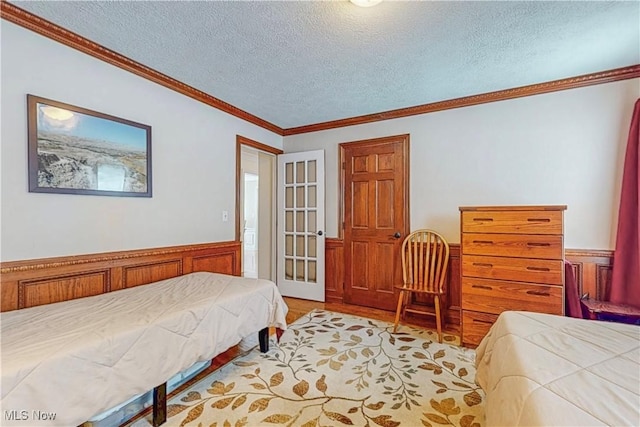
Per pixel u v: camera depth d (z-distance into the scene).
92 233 2.08
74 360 1.18
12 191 1.71
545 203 2.71
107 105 2.16
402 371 2.06
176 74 2.48
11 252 1.71
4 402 1.00
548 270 2.19
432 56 2.18
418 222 3.28
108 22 1.78
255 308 2.13
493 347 1.40
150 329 1.46
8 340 1.24
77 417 1.17
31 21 1.74
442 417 1.59
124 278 2.24
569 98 2.62
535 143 2.75
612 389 0.83
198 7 1.64
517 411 0.82
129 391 1.35
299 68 2.37
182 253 2.67
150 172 2.45
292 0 1.59
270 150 3.95
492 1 1.59
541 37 1.94
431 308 3.04
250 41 1.99
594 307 2.27
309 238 3.99
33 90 1.79
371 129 3.55
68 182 1.94
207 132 3.00
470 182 3.03
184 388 1.86
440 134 3.17
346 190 3.72
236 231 3.36
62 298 1.90
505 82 2.64
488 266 2.38
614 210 2.47
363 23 1.79
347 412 1.63
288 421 1.56
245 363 2.17
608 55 2.17
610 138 2.48
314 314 3.29
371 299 3.55
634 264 2.33
